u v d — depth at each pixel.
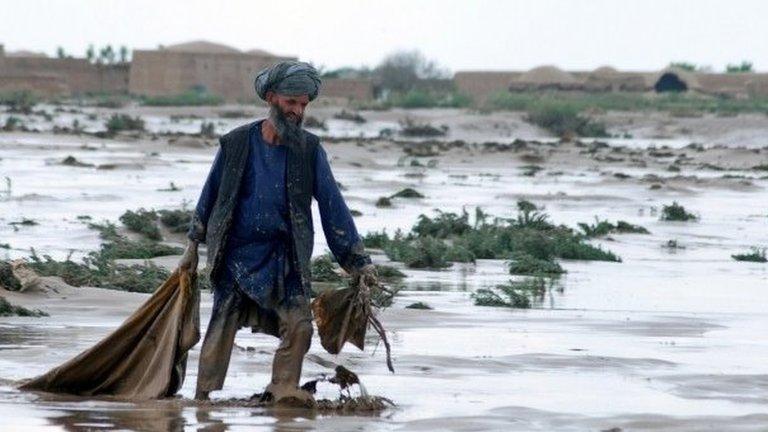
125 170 75.12
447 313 26.02
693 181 80.06
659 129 157.62
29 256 35.00
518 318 25.66
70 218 47.69
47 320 22.94
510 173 89.06
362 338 16.61
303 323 16.19
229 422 14.74
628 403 16.28
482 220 47.53
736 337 23.44
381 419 15.12
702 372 19.00
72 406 15.50
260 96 16.55
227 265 16.36
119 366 16.53
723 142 148.25
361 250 16.59
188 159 90.06
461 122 150.12
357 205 58.62
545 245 41.00
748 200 71.56
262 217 16.25
